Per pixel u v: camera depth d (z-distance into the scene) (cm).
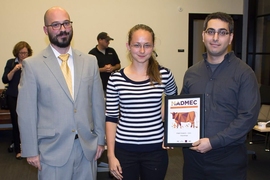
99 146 217
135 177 197
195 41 750
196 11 624
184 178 202
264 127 363
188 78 201
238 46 649
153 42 193
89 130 206
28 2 553
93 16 581
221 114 180
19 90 196
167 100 192
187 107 187
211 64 189
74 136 199
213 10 630
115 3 588
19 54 413
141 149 191
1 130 581
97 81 216
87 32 582
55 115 195
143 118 190
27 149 194
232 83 177
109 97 199
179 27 621
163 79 196
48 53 201
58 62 202
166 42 619
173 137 187
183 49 627
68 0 568
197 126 184
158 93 192
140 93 189
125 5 592
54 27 195
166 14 612
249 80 174
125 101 190
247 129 173
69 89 200
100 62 509
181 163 412
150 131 191
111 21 590
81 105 201
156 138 192
